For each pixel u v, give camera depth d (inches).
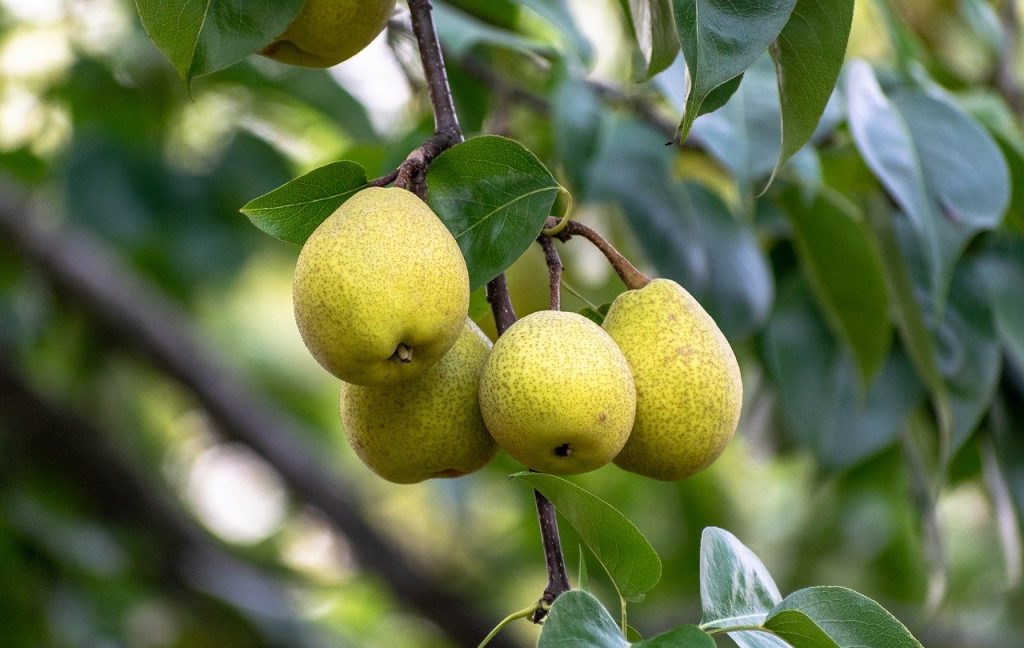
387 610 166.1
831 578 154.8
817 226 89.4
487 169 76.6
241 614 141.4
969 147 86.8
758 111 86.8
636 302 76.7
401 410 76.5
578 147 90.9
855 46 121.6
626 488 147.7
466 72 97.0
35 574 127.0
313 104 118.3
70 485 142.9
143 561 142.3
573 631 73.4
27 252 135.2
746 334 91.7
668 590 146.6
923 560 150.1
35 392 138.3
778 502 173.3
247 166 126.6
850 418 92.5
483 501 155.5
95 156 124.0
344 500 142.1
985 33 103.4
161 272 143.6
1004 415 92.9
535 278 110.0
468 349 76.9
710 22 73.2
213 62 76.7
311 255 74.6
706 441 76.4
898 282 88.7
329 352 74.6
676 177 92.7
